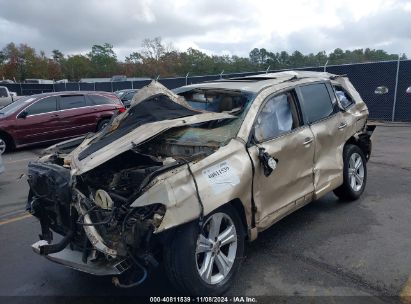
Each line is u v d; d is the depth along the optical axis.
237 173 3.54
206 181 3.30
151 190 3.06
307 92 4.91
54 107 12.22
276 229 4.86
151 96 4.53
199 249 3.34
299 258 4.11
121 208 3.16
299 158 4.40
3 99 22.69
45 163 3.87
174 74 64.25
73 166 3.64
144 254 3.11
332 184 5.06
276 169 4.04
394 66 14.35
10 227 5.38
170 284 3.73
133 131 3.98
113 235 3.18
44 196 3.60
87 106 12.84
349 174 5.55
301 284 3.62
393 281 3.60
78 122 12.56
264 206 3.91
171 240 3.18
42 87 40.00
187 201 3.12
